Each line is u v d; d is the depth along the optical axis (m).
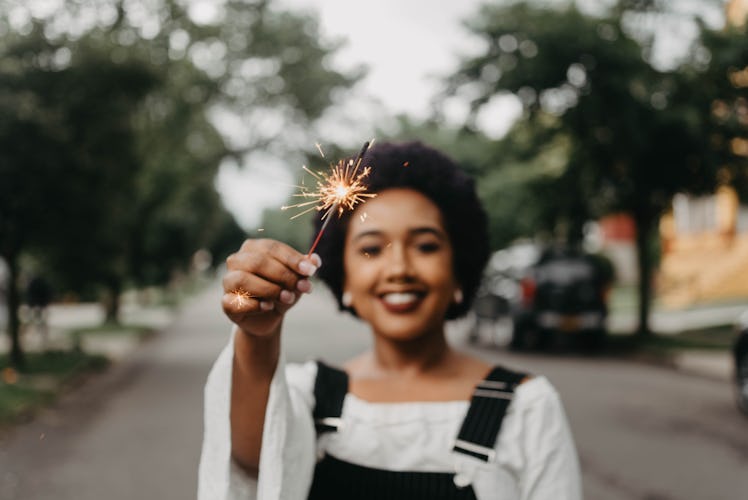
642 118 13.83
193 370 13.49
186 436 7.80
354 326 23.59
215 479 1.36
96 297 15.82
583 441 7.22
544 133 15.34
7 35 11.69
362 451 1.52
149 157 18.30
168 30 15.35
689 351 13.54
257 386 1.35
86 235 12.53
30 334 19.98
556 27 13.69
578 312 14.54
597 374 11.68
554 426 1.53
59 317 28.80
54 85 11.59
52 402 9.97
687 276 25.70
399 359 1.63
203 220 31.98
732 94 13.78
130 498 5.66
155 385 11.63
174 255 31.66
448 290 1.65
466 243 1.69
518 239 19.66
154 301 41.59
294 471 1.45
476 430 1.50
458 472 1.49
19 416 8.77
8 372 11.73
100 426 8.45
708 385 10.60
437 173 1.64
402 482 1.50
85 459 6.88
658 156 14.48
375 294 1.62
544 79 13.99
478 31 14.07
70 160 11.61
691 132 13.67
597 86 13.85
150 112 18.75
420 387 1.59
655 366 12.68
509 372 1.60
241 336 1.33
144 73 12.31
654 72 13.93
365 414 1.55
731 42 13.39
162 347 17.66
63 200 11.88
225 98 24.12
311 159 22.38
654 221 16.03
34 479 6.19
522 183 16.02
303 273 1.18
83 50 11.82
